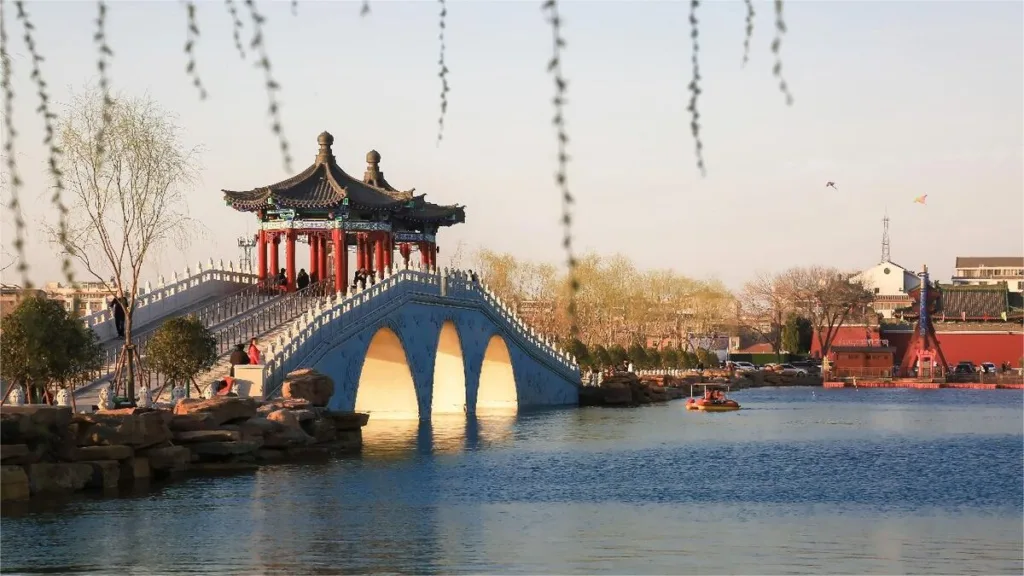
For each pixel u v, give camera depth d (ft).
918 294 617.62
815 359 596.70
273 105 28.86
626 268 501.56
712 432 246.47
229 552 102.63
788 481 161.17
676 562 102.42
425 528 116.88
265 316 233.96
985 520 126.93
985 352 569.23
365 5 29.30
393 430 232.53
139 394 163.32
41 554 99.96
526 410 308.60
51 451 130.72
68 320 141.79
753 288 624.18
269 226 275.18
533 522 122.01
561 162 28.07
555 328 438.40
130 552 101.40
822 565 102.06
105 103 45.68
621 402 357.82
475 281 287.48
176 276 234.38
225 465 153.07
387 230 284.00
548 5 27.84
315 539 109.29
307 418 173.06
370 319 223.10
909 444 221.66
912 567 101.86
